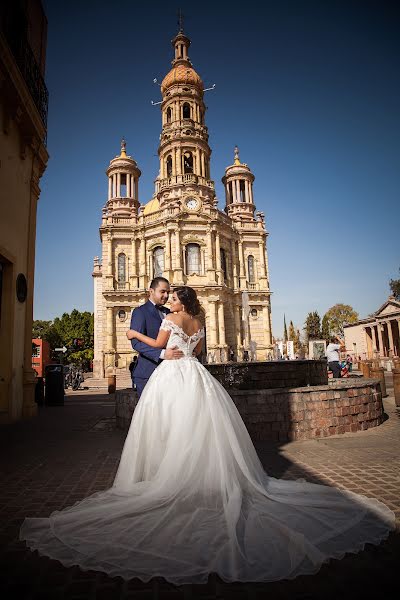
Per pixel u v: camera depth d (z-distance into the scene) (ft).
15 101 29.32
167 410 10.93
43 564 7.71
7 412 28.99
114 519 9.02
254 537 8.16
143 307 15.05
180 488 9.57
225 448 10.21
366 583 6.90
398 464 15.30
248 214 136.98
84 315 200.13
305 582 6.96
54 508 11.08
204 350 77.82
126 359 109.50
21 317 32.32
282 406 21.72
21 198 32.58
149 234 116.88
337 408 22.84
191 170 136.46
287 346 111.24
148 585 6.95
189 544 7.94
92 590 6.83
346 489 12.16
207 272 114.83
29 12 33.17
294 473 14.26
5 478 14.34
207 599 6.52
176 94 137.59
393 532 8.86
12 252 30.58
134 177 133.39
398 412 30.78
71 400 51.16
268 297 123.65
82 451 19.10
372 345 154.30
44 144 36.01
